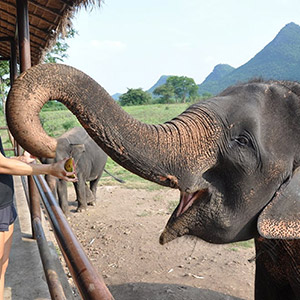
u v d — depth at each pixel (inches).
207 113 84.7
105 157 366.9
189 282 186.9
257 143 83.7
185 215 88.1
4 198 90.0
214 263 211.8
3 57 353.1
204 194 87.1
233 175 85.3
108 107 73.7
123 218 299.7
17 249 168.1
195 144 81.9
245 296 173.2
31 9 202.1
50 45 245.0
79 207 321.1
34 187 169.0
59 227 70.6
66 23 197.6
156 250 231.5
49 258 114.0
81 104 71.0
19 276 143.6
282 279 109.0
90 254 227.8
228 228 88.3
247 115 84.3
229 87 97.8
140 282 186.9
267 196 86.4
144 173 78.2
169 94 4008.4
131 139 75.6
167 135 80.4
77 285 49.8
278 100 87.7
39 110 68.1
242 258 219.8
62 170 84.6
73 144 310.8
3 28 266.7
